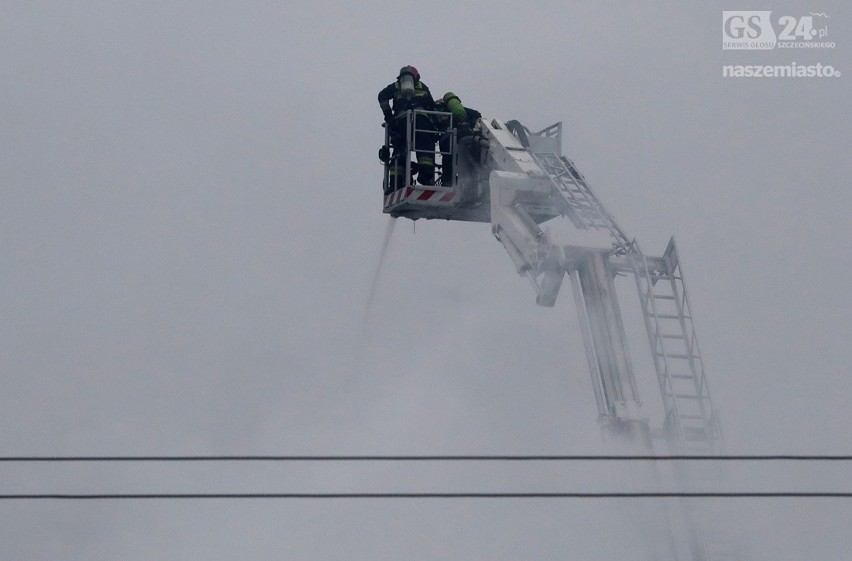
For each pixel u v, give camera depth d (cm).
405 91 7219
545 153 7006
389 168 7325
